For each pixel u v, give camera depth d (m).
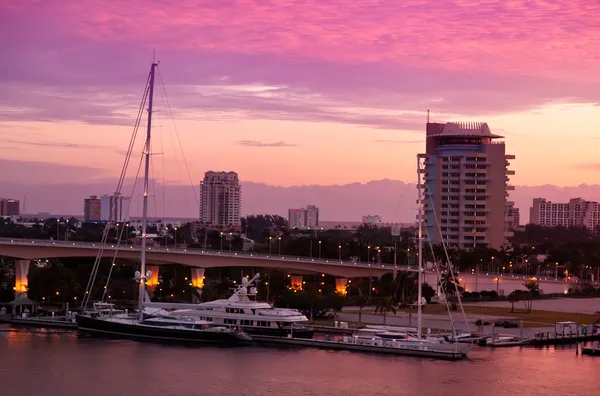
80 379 166.25
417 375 172.38
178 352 192.50
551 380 170.00
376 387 162.75
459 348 189.50
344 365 180.38
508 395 158.62
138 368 175.75
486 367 180.50
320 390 160.38
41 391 157.25
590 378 172.00
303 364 180.88
